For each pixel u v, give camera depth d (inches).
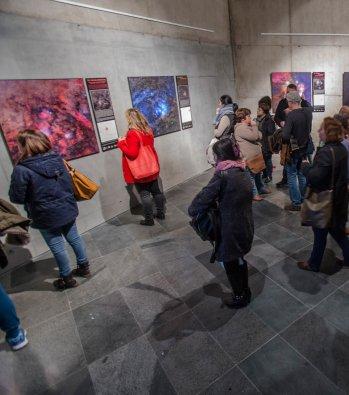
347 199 100.7
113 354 88.4
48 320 104.7
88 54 159.2
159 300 108.6
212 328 93.3
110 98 173.3
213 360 82.7
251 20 291.4
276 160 279.4
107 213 181.8
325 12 284.0
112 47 172.4
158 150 214.2
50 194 103.8
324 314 93.5
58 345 93.8
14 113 129.1
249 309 99.0
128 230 166.6
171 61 218.5
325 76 304.2
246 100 315.3
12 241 102.0
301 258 122.4
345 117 125.9
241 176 84.6
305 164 165.3
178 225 165.9
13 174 98.0
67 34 148.0
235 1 286.2
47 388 80.5
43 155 101.8
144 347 89.4
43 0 137.9
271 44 297.3
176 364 82.8
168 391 75.9
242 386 74.9
